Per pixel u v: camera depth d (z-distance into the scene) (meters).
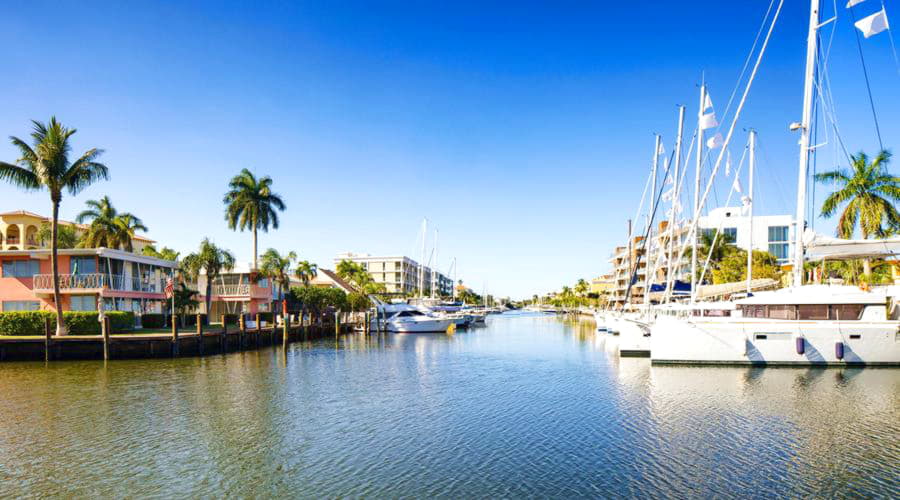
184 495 13.80
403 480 14.62
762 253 66.50
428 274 187.50
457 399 24.66
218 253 58.12
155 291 53.19
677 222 53.41
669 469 15.20
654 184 51.69
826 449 16.61
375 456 16.56
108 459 16.34
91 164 39.91
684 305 38.62
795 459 15.82
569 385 27.83
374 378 30.86
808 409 21.36
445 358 41.22
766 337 30.53
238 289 66.44
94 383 28.70
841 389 24.75
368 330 69.38
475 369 34.59
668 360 31.94
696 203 41.62
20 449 17.27
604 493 13.64
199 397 25.12
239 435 18.78
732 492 13.61
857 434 18.03
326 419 20.98
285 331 46.50
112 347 37.47
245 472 15.28
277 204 72.00
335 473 15.19
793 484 14.05
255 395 25.59
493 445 17.53
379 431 19.27
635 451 16.73
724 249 69.88
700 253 70.31
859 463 15.42
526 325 101.62
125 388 27.25
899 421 19.53
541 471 15.16
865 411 20.95
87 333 41.44
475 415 21.52
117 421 20.61
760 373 29.03
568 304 187.12
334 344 55.09
